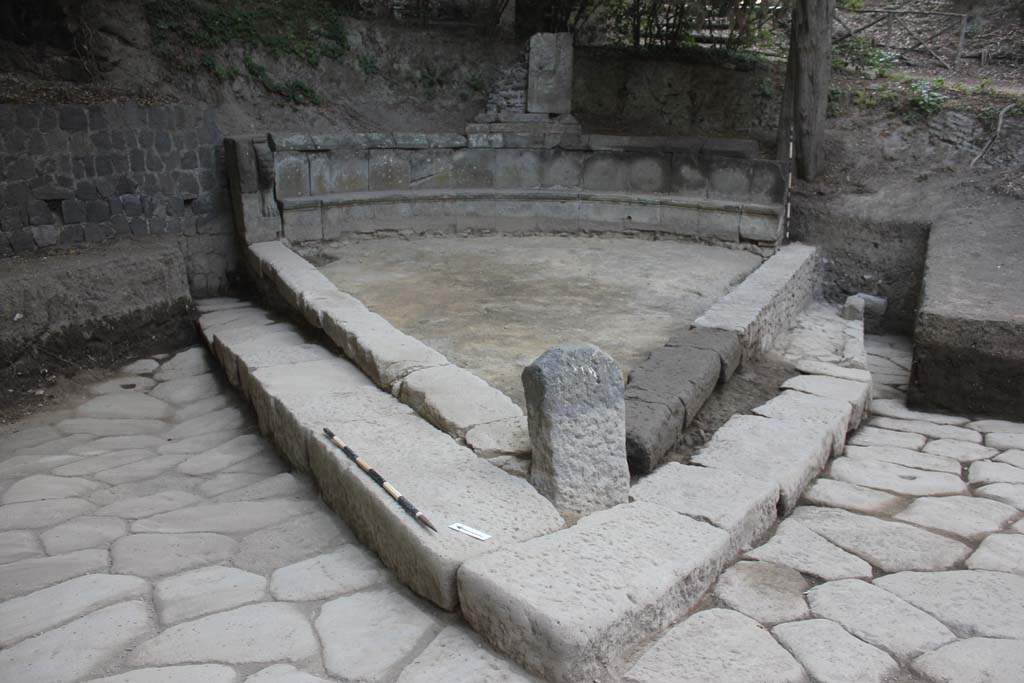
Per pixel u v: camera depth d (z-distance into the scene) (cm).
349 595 318
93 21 884
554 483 331
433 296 705
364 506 352
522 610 261
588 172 1005
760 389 551
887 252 932
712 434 462
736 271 812
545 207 995
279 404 469
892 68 1180
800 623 289
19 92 784
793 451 421
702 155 949
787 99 962
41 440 552
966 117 1006
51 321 662
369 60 1056
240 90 983
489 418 407
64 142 771
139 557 354
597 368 336
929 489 427
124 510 413
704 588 307
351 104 1049
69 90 827
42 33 855
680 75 1108
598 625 254
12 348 632
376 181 962
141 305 740
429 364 487
